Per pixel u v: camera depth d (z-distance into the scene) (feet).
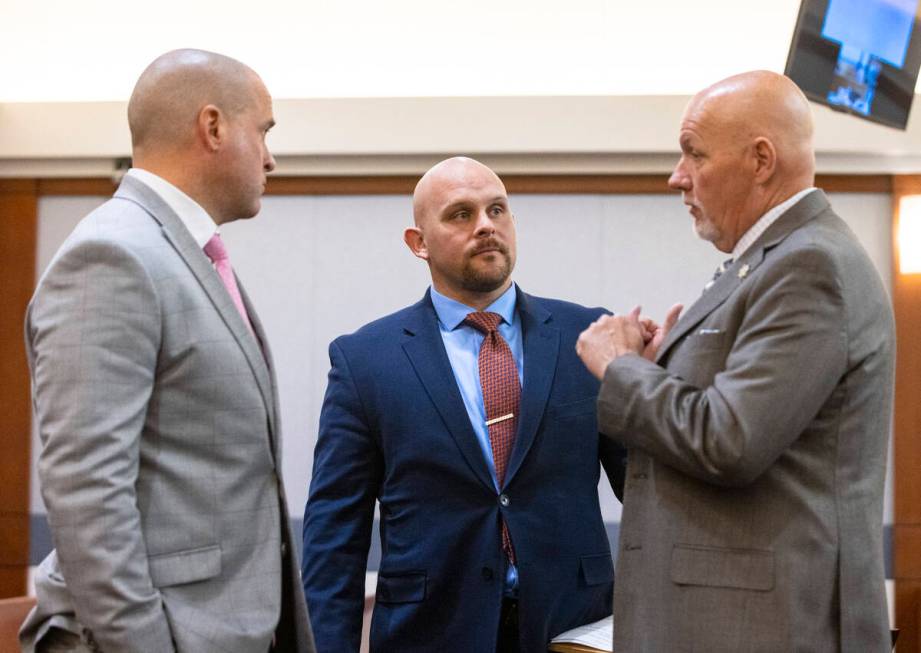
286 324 14.20
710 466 5.57
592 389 8.36
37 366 5.65
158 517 5.78
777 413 5.48
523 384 8.25
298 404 14.11
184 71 6.32
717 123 6.12
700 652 5.74
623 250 13.98
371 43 14.15
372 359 8.45
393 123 13.83
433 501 8.05
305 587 8.21
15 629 7.79
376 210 14.21
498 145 13.74
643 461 6.29
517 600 7.89
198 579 5.83
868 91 10.34
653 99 13.69
